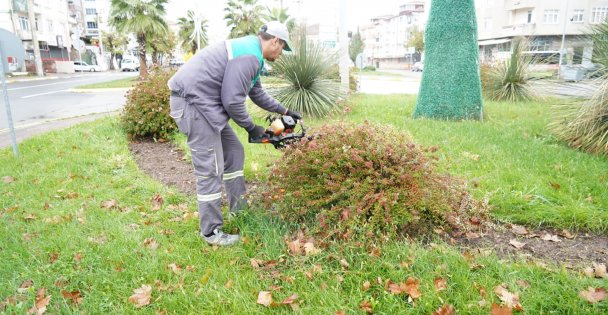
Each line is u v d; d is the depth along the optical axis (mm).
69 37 55156
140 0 26703
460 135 6137
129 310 2416
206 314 2369
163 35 28578
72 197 4172
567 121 5941
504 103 10461
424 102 7965
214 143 3049
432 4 7723
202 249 3062
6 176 4852
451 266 2637
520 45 11969
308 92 8180
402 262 2664
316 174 3264
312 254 2814
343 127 3418
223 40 3031
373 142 3209
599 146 5270
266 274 2742
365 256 2764
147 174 4969
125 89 20750
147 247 3051
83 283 2648
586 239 3162
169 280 2654
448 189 3289
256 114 8141
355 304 2359
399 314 2287
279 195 3217
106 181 4602
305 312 2330
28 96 17172
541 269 2619
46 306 2467
